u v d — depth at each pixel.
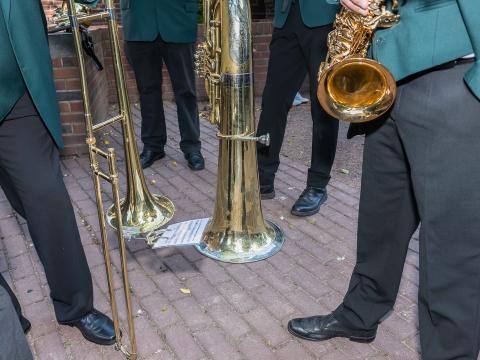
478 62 1.29
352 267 2.71
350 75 1.67
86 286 2.12
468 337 1.54
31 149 1.84
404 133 1.53
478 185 1.40
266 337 2.22
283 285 2.58
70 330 2.28
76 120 4.25
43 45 1.87
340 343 2.17
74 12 1.62
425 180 1.47
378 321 2.05
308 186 3.33
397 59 1.50
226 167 2.37
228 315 2.37
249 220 2.45
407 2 1.47
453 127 1.39
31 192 1.84
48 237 1.94
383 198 1.76
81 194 3.63
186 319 2.34
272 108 3.17
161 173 3.96
